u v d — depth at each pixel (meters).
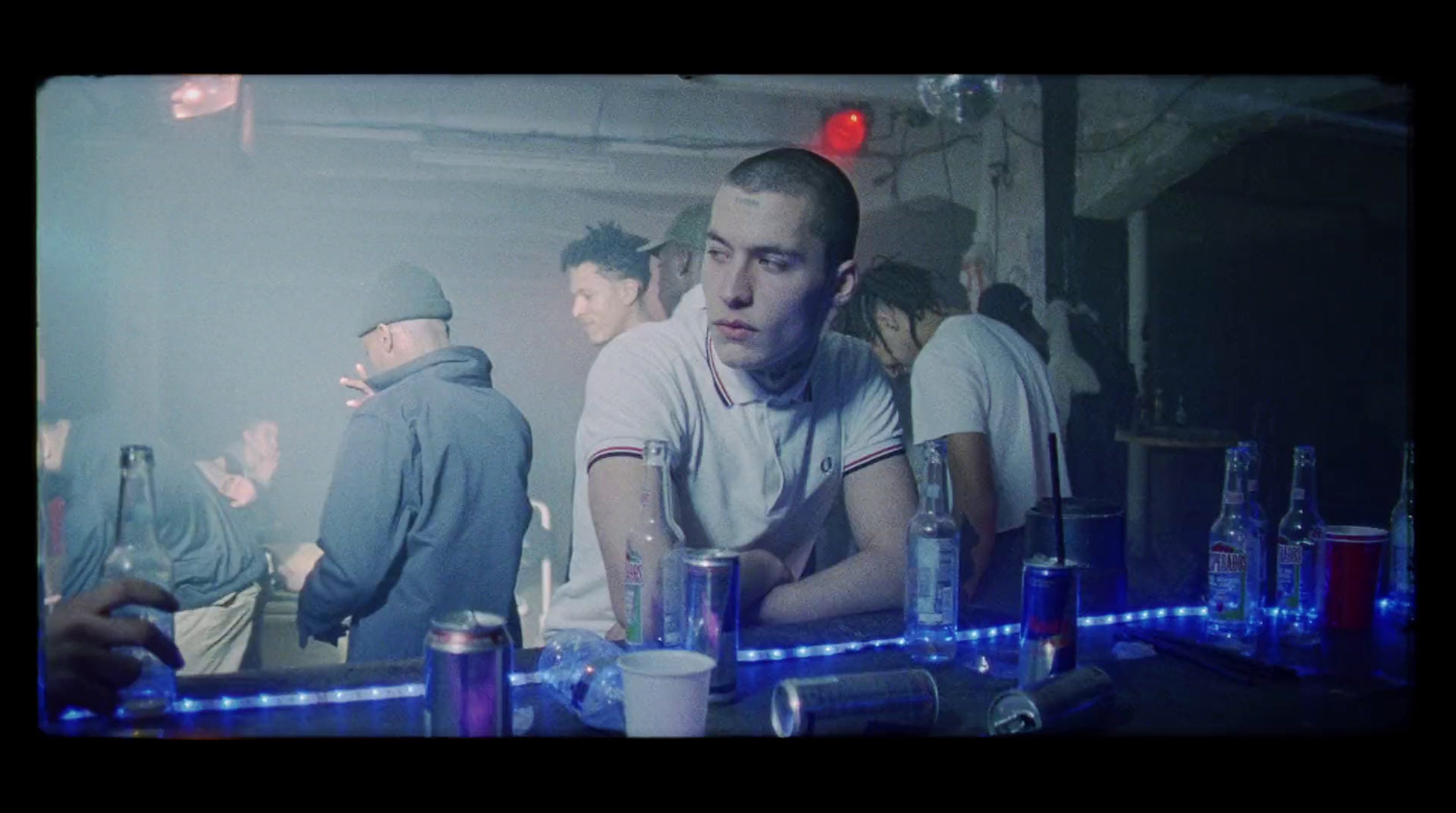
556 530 2.03
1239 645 1.72
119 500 1.36
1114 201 2.23
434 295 1.96
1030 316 2.20
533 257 1.99
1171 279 2.27
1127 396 2.26
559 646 1.49
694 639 1.41
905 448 2.14
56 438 1.76
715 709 1.38
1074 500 2.02
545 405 2.02
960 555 2.16
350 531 1.94
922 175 2.12
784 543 2.09
